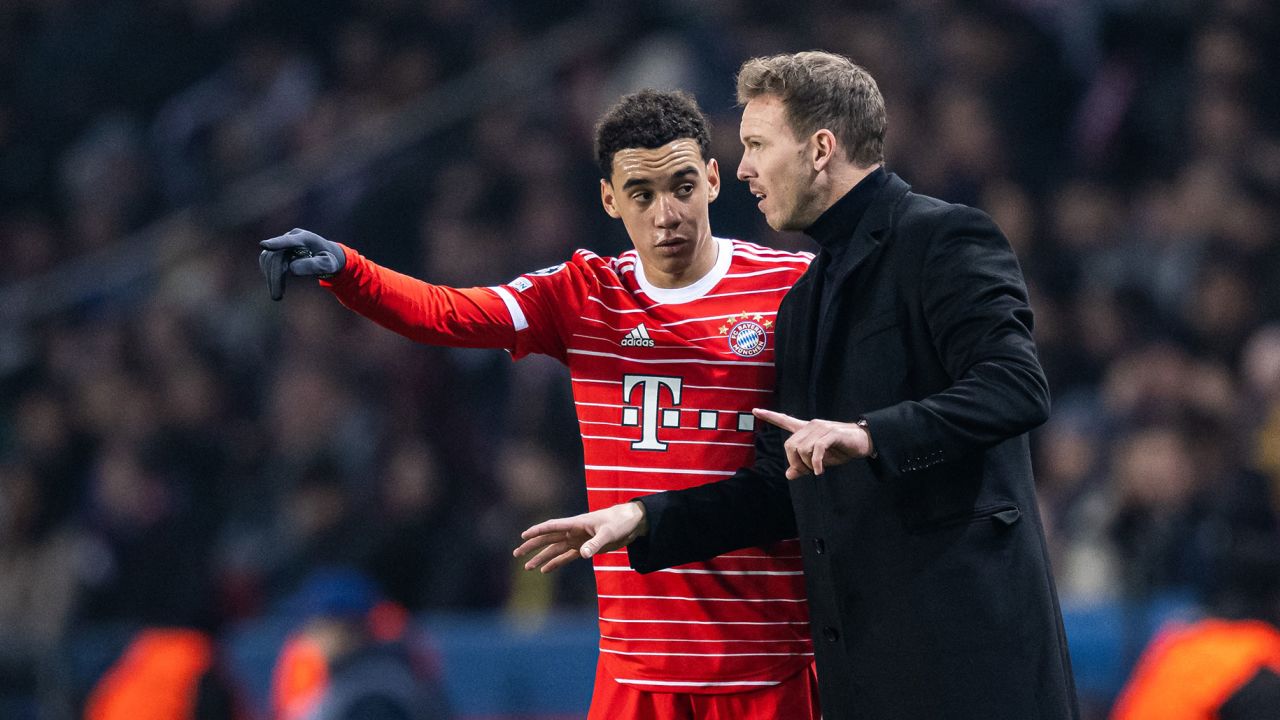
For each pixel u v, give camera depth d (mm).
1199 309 26859
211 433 30109
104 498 28328
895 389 9875
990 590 9656
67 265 36062
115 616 25016
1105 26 31734
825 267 10508
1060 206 29766
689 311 11656
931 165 30234
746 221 28844
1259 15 31203
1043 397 9211
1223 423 23953
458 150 33844
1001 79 31531
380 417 28484
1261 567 12453
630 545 10805
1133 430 23922
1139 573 21094
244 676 22672
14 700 23719
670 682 11531
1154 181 30484
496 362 28781
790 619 11602
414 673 19828
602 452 11672
